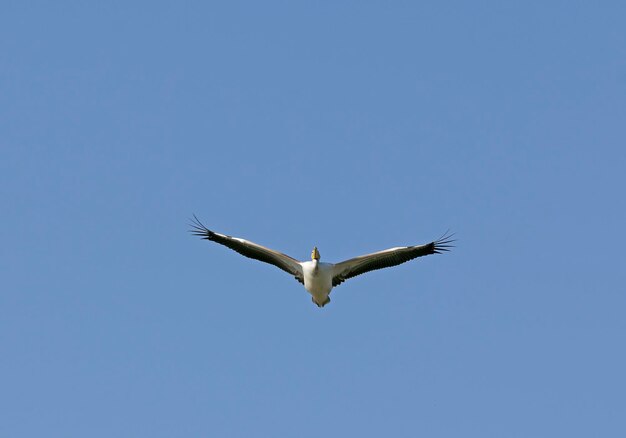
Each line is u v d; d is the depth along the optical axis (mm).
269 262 44000
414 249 43188
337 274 43656
